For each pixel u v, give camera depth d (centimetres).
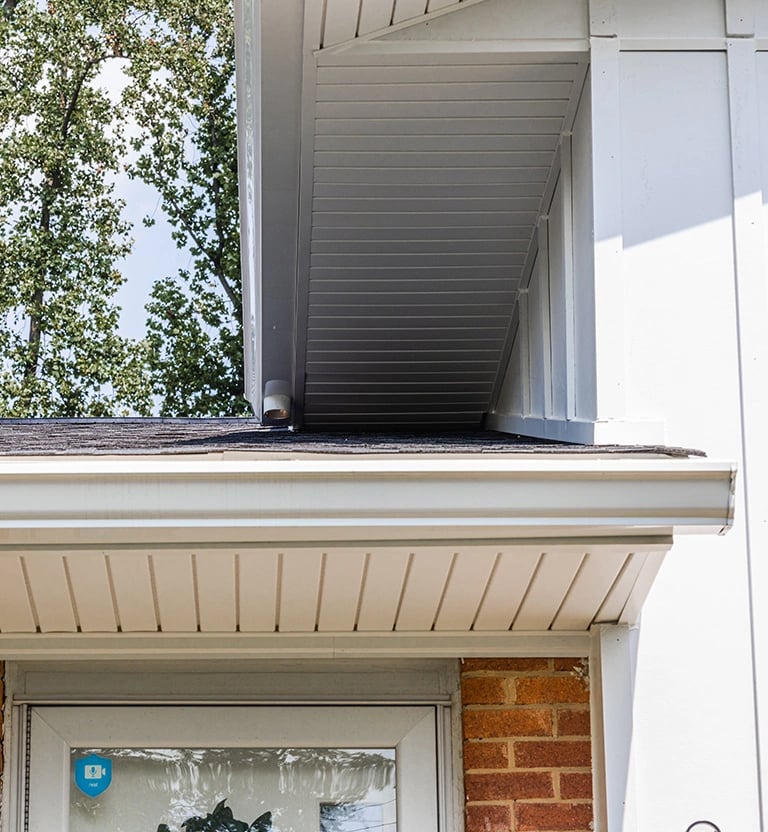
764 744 374
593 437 407
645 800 371
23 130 2453
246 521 288
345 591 360
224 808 412
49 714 409
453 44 457
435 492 290
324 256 564
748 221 426
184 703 412
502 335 619
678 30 444
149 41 2494
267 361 663
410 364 644
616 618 380
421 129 496
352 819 412
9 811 399
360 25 454
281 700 413
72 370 2373
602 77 441
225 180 2489
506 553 339
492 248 558
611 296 418
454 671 416
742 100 438
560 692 408
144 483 288
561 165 491
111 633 380
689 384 411
